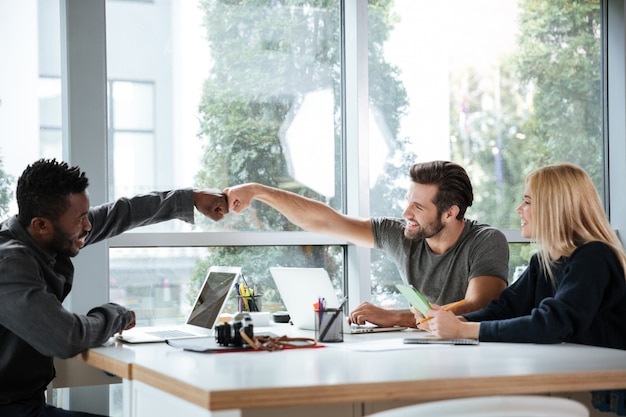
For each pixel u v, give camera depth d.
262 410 1.67
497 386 1.56
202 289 2.66
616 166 3.85
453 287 2.86
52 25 2.98
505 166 3.72
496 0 3.71
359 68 3.38
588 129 3.87
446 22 3.63
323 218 2.99
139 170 3.11
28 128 2.95
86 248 2.89
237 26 3.29
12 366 2.13
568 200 2.31
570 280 2.19
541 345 2.12
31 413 2.10
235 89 3.29
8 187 2.92
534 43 3.78
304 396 1.44
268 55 3.34
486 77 3.70
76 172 2.24
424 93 3.59
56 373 2.46
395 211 3.52
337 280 3.43
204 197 2.78
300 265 3.36
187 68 3.20
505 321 2.19
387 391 1.49
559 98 3.82
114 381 2.54
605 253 2.22
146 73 3.12
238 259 3.25
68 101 2.88
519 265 3.72
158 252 3.10
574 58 3.85
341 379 1.51
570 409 1.31
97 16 2.92
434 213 2.83
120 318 2.22
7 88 2.92
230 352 1.98
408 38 3.56
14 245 2.09
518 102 3.75
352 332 2.47
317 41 3.43
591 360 1.80
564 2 3.84
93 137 2.91
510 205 3.72
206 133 3.23
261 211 3.29
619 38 3.84
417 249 2.97
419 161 3.57
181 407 1.53
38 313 1.98
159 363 1.77
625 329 2.25
